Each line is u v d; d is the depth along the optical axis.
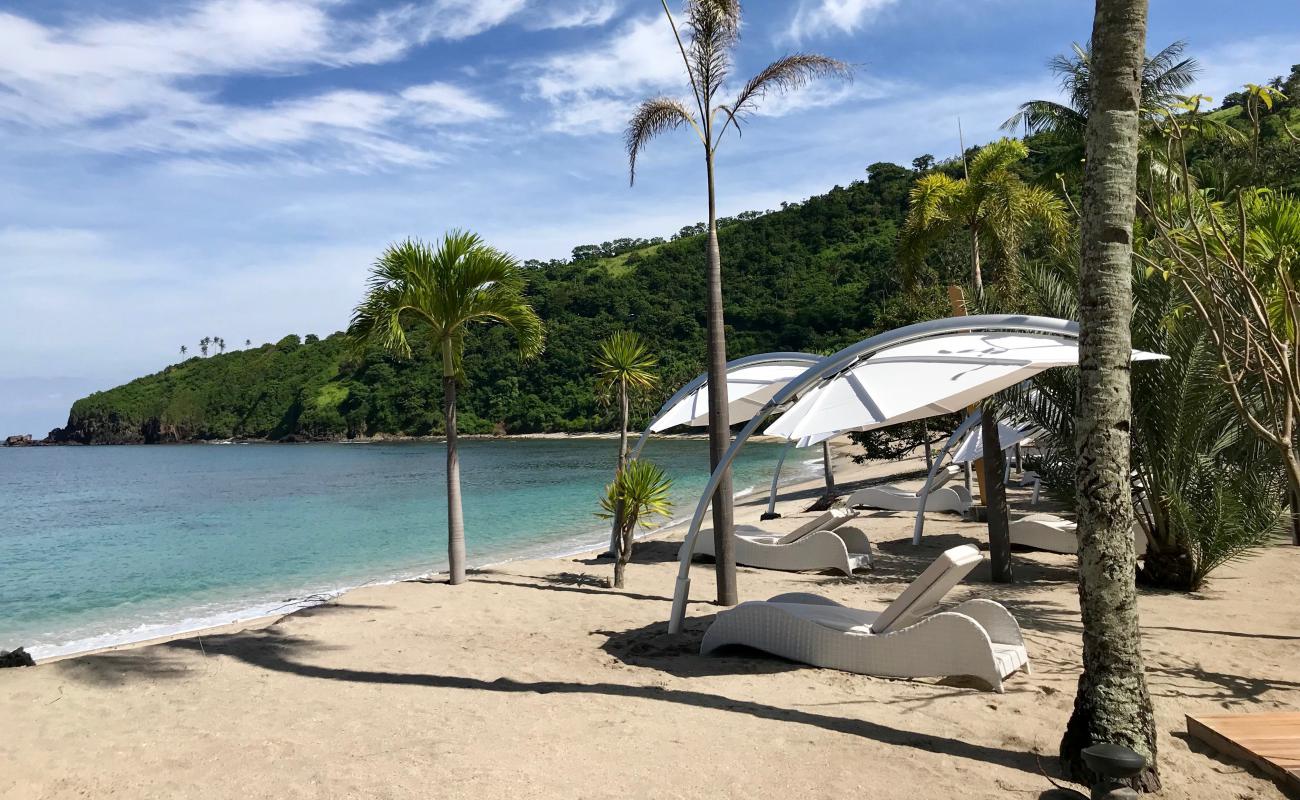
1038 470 9.33
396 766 3.94
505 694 5.22
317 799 3.58
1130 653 3.54
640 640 6.70
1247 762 3.75
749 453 54.56
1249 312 6.20
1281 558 9.61
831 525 10.32
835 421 6.41
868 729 4.32
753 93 8.39
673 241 123.94
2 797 3.77
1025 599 7.94
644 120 8.52
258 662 6.30
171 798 3.68
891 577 9.46
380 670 5.98
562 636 6.95
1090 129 3.66
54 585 13.57
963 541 12.00
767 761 3.89
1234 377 5.37
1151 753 3.50
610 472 41.28
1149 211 5.46
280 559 15.45
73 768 4.11
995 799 3.43
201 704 5.21
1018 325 6.81
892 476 25.95
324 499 30.55
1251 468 8.05
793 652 5.71
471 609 8.25
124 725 4.80
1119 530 3.56
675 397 11.30
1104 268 3.57
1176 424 7.84
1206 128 14.11
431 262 9.81
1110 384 3.56
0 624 10.50
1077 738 3.62
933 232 21.67
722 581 8.12
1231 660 5.62
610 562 11.42
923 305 24.20
